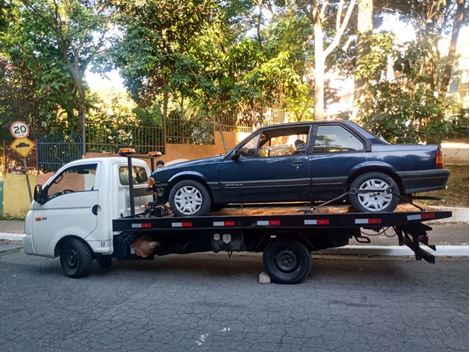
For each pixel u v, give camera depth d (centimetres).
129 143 1317
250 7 1777
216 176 663
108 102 1548
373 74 1269
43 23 1252
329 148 644
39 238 729
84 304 571
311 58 1836
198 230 663
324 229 638
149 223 670
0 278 716
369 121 1193
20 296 611
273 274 650
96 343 443
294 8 1600
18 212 1331
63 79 1277
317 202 673
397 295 587
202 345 434
